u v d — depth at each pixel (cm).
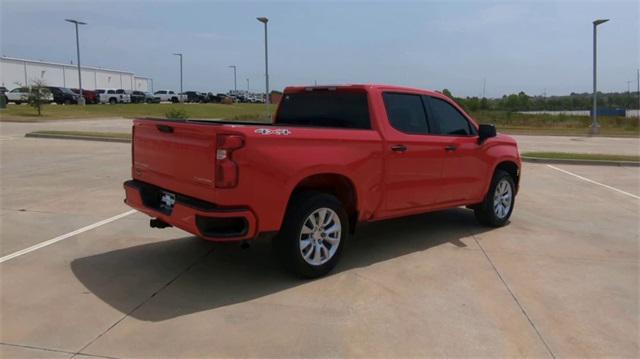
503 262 593
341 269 559
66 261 564
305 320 431
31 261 561
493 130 687
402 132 596
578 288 516
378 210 582
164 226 563
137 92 6738
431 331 417
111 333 400
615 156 1703
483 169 711
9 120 3297
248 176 456
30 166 1276
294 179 485
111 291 484
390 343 396
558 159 1625
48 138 2097
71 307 446
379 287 508
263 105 8025
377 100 582
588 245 672
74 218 752
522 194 1054
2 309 438
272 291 493
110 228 702
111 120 3681
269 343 391
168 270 544
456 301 477
